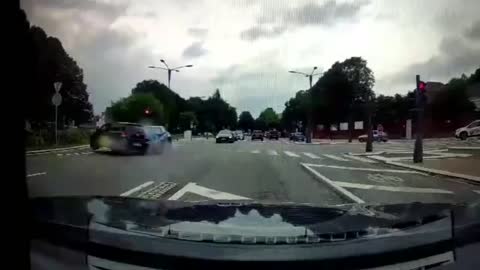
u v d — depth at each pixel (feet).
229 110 430.61
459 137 145.69
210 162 59.11
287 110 388.16
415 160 63.36
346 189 35.37
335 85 266.77
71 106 134.82
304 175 44.98
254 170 48.88
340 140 218.38
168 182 37.35
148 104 131.13
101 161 55.77
